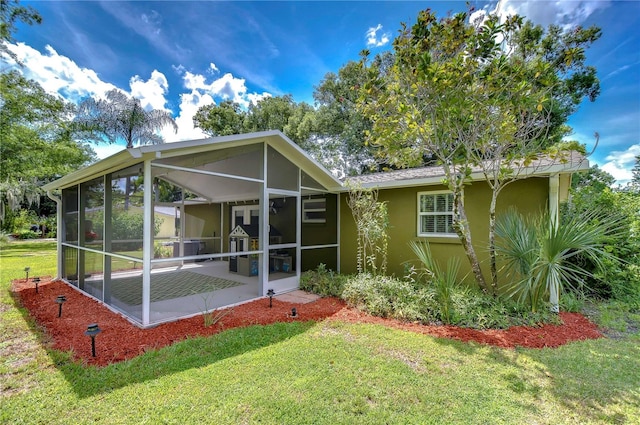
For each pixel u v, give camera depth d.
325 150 19.77
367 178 8.77
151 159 4.54
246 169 6.00
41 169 15.46
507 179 5.81
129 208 4.97
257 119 23.11
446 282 5.20
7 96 13.20
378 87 5.35
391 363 3.41
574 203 6.93
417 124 5.01
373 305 5.20
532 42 5.06
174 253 7.38
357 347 3.82
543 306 5.01
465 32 4.66
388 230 7.57
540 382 3.05
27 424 2.43
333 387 2.93
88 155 18.77
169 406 2.62
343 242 8.40
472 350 3.76
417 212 7.15
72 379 3.06
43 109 14.95
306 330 4.42
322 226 8.79
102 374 3.13
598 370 3.29
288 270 6.99
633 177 15.06
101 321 4.82
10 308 5.51
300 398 2.75
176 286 7.25
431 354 3.66
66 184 7.19
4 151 13.79
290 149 6.67
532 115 5.26
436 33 4.80
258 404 2.65
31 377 3.11
